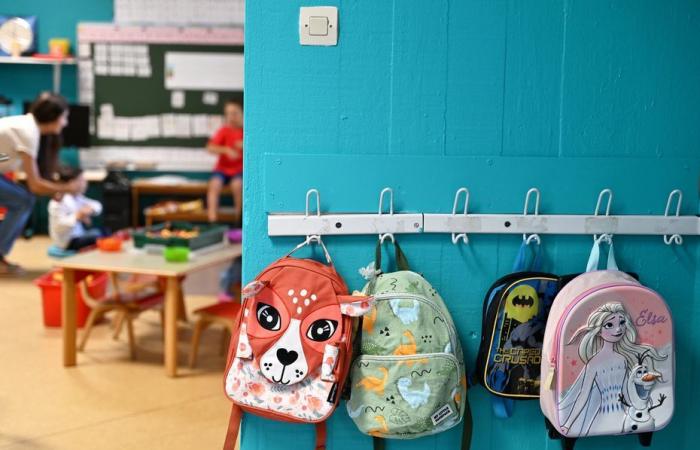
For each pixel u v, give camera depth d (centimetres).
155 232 418
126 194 718
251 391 190
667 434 213
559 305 190
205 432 293
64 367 368
